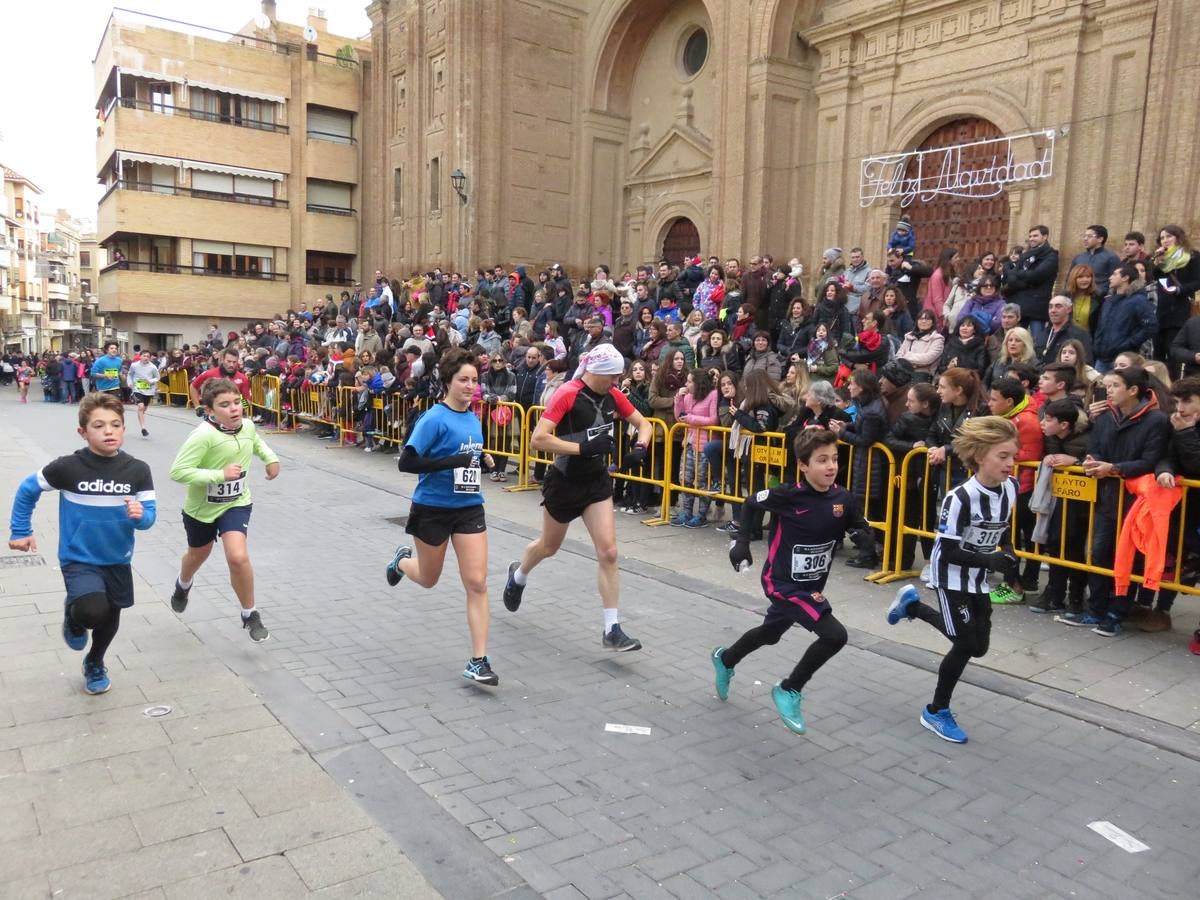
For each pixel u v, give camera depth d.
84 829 3.31
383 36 27.77
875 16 15.91
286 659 5.11
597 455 5.28
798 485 4.37
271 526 8.70
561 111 23.53
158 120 32.00
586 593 6.66
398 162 27.36
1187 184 11.45
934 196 15.55
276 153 34.25
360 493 10.62
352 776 3.76
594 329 11.75
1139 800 3.79
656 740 4.23
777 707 4.38
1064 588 6.23
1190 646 5.55
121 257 33.94
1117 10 12.66
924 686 5.00
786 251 17.75
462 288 20.05
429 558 4.96
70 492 4.36
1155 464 5.46
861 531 4.34
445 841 3.30
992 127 14.59
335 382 15.74
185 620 5.73
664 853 3.29
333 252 35.78
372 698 4.59
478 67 22.53
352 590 6.56
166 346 33.47
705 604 6.44
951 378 6.58
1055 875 3.23
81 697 4.48
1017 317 8.34
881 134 16.20
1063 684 4.99
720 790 3.78
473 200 22.62
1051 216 13.55
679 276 14.82
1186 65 11.48
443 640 5.54
